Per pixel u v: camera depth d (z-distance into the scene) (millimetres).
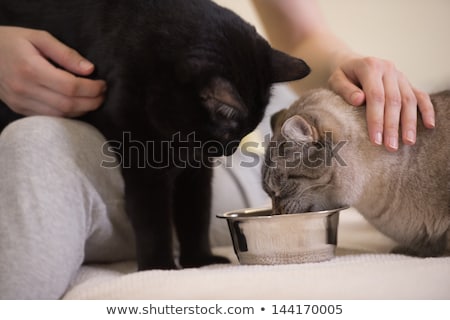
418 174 1141
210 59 1121
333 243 1116
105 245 1189
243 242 1111
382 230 1194
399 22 1789
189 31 1139
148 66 1124
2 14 1262
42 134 1082
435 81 1779
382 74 1167
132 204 1137
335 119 1177
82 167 1104
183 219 1206
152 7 1160
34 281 1025
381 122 1129
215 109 1129
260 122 1234
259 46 1200
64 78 1146
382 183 1155
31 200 1044
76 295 1037
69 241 1066
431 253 1166
